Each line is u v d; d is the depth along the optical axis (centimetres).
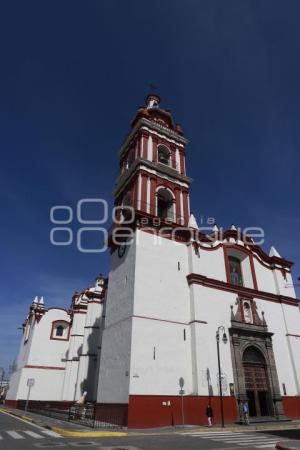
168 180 3478
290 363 3061
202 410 2359
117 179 3791
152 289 2656
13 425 2136
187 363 2534
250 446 1372
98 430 1864
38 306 5391
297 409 2847
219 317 2809
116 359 2525
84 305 4812
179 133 3997
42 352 4909
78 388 3712
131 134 3847
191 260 2952
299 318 3344
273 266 3525
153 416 2195
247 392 2681
